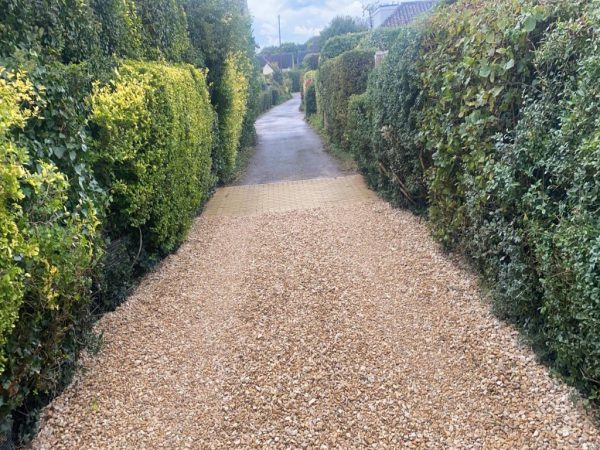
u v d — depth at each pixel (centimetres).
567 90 277
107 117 400
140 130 468
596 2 260
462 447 249
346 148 1289
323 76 1677
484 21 368
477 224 404
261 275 488
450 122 452
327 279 461
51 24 393
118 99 420
